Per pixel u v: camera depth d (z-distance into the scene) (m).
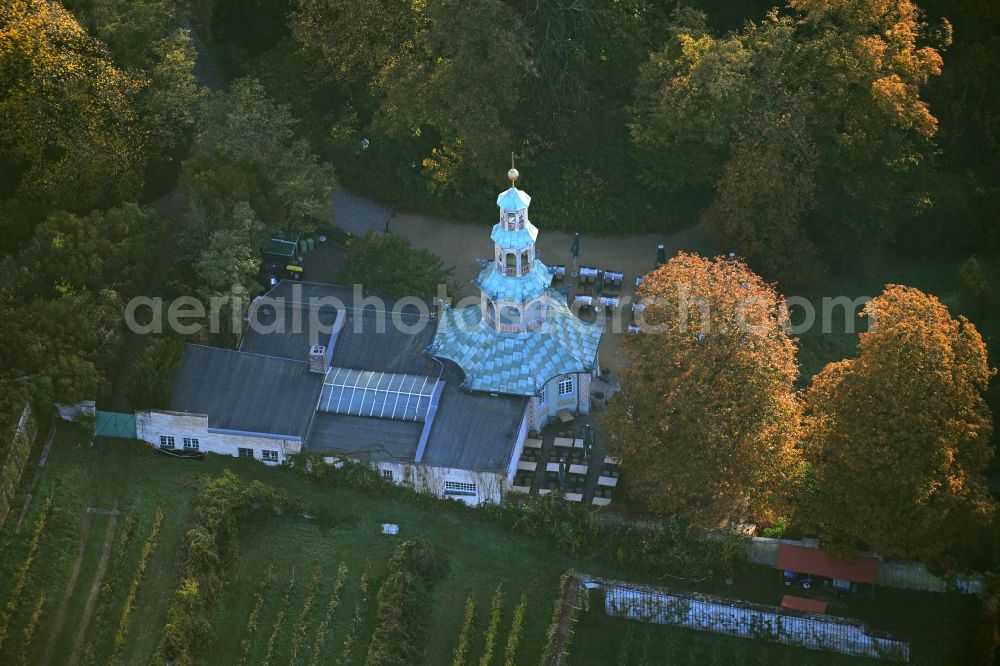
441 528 198.38
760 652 187.75
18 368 199.25
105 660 177.88
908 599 195.00
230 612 185.25
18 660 175.62
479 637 186.38
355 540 195.25
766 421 191.00
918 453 186.75
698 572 195.25
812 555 194.38
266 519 196.38
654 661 187.00
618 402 197.25
